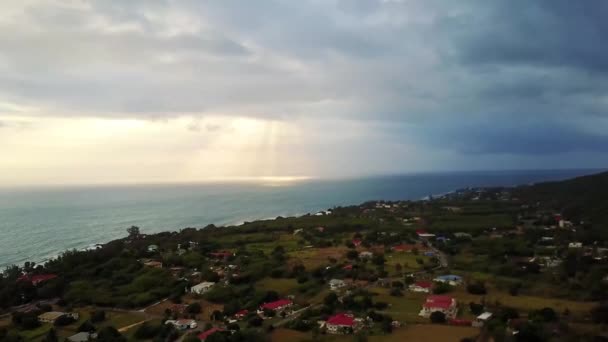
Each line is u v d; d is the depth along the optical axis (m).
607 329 99.50
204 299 143.88
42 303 149.75
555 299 125.00
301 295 142.88
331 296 129.12
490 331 101.06
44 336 117.88
